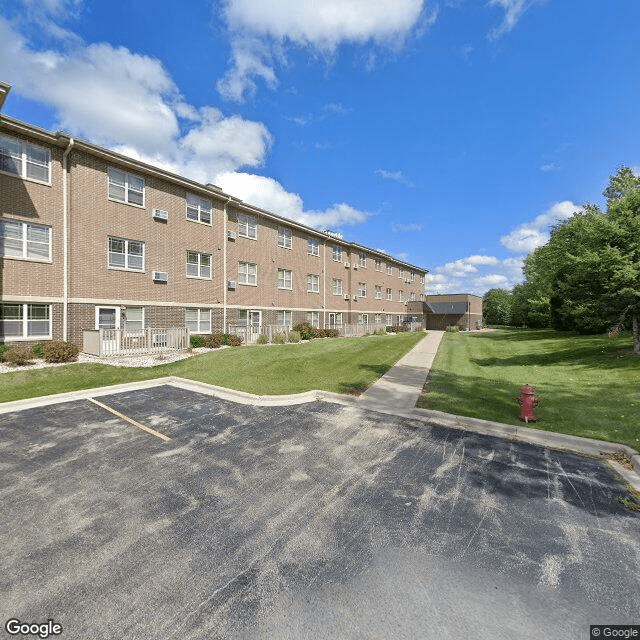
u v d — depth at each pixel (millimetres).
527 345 24453
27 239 14453
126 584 3320
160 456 6199
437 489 5148
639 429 7293
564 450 6621
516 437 7270
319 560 3668
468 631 2879
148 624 2914
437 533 4133
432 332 42562
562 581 3406
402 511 4578
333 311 33781
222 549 3822
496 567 3586
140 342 17594
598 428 7434
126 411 8797
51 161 15078
